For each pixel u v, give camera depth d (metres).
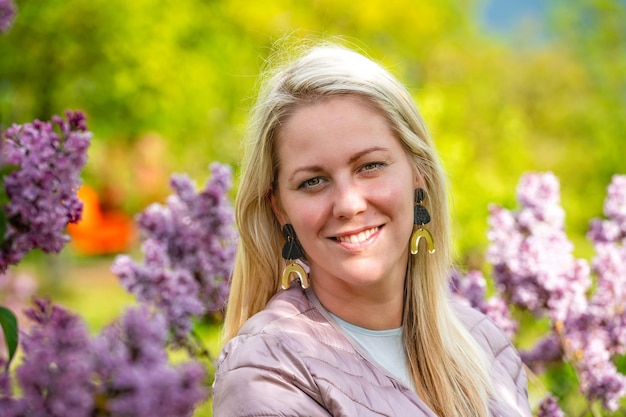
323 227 2.13
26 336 1.81
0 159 2.03
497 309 3.79
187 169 12.38
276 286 2.39
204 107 11.59
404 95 2.22
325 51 2.19
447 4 14.84
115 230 18.11
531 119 16.22
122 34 11.41
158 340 1.94
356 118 2.11
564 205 11.12
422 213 2.35
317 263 2.19
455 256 3.81
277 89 2.18
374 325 2.28
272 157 2.21
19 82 12.50
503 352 2.70
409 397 2.12
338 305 2.23
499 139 10.83
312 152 2.10
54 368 1.80
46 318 1.83
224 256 3.59
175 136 12.11
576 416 4.26
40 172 2.04
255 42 12.02
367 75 2.14
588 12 17.75
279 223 2.35
